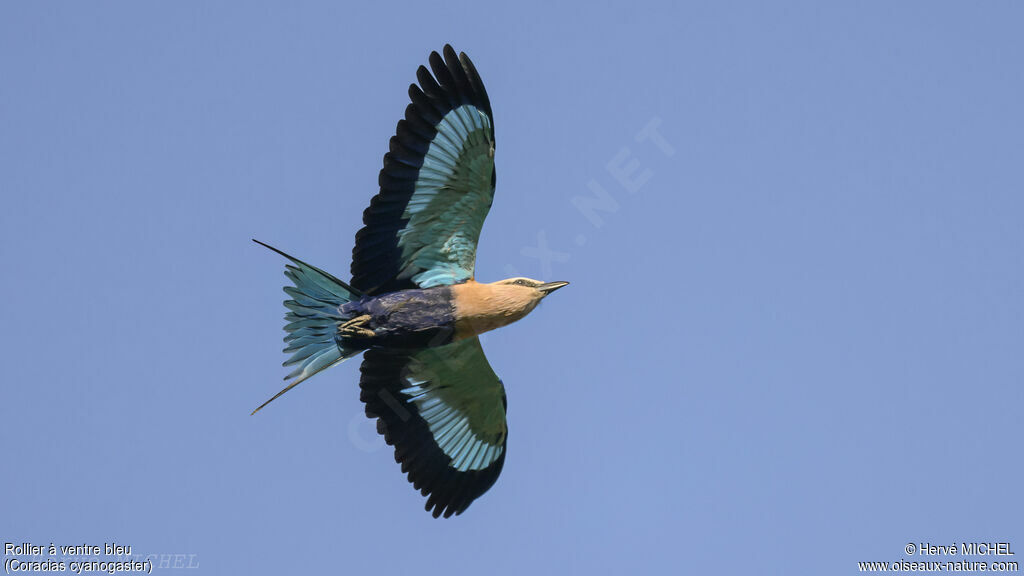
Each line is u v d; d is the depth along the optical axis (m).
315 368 13.98
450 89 14.08
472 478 16.08
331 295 13.84
